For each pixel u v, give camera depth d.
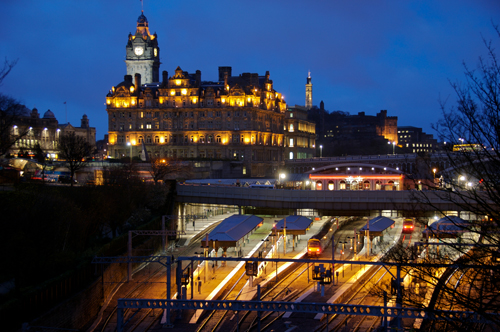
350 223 149.62
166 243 109.81
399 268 49.22
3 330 51.06
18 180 104.06
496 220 37.34
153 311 69.06
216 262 92.00
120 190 110.50
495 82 34.47
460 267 39.91
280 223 107.19
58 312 59.25
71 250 77.81
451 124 37.62
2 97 78.94
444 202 90.25
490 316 37.38
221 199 124.19
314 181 159.00
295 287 78.88
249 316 66.81
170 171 165.50
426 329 49.50
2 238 61.22
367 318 66.12
